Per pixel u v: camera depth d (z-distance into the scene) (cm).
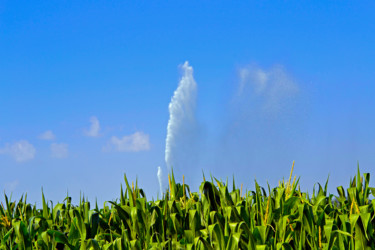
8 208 468
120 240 328
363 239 302
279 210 367
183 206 432
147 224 367
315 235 333
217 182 404
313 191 442
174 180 445
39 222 398
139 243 329
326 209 390
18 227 362
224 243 312
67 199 522
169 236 372
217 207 397
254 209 380
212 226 313
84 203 436
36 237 406
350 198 405
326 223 322
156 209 370
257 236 316
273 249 313
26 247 360
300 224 325
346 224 329
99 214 434
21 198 496
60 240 355
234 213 346
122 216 385
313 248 318
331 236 310
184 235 350
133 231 369
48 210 488
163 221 377
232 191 432
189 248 312
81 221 375
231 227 315
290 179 413
